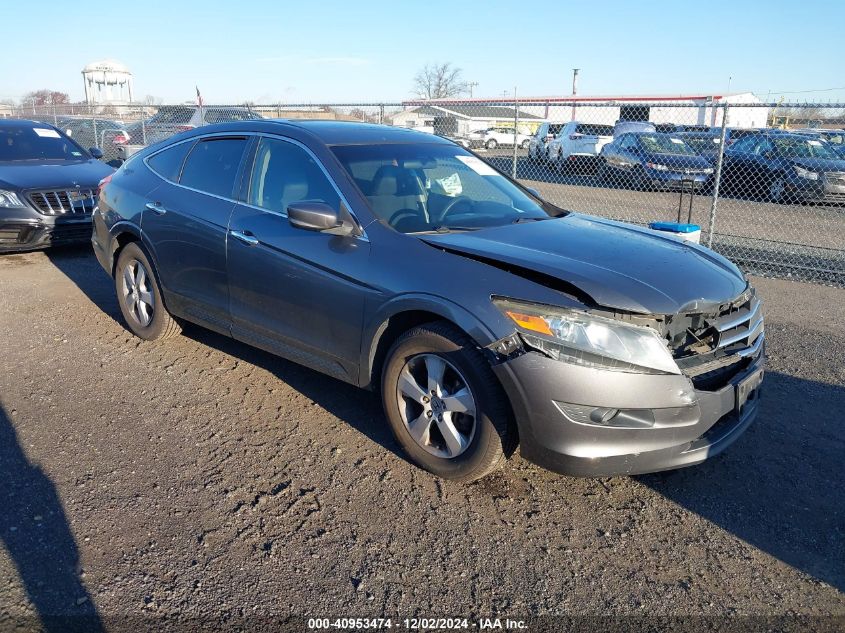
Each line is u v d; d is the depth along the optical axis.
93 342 5.30
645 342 2.94
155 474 3.46
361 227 3.65
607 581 2.78
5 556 2.81
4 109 23.42
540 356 2.94
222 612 2.56
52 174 8.18
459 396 3.24
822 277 8.07
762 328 3.64
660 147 15.42
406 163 4.17
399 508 3.22
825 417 4.23
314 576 2.76
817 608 2.65
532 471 3.58
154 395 4.37
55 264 7.85
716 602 2.68
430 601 2.64
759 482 3.51
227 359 4.98
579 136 19.92
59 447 3.70
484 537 3.03
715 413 3.11
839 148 14.26
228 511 3.17
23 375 4.64
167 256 4.77
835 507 3.31
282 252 3.90
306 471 3.51
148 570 2.77
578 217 4.34
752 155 14.63
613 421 2.96
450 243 3.43
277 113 17.03
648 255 3.45
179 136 5.08
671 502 3.33
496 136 30.72
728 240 10.22
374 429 3.97
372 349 3.55
